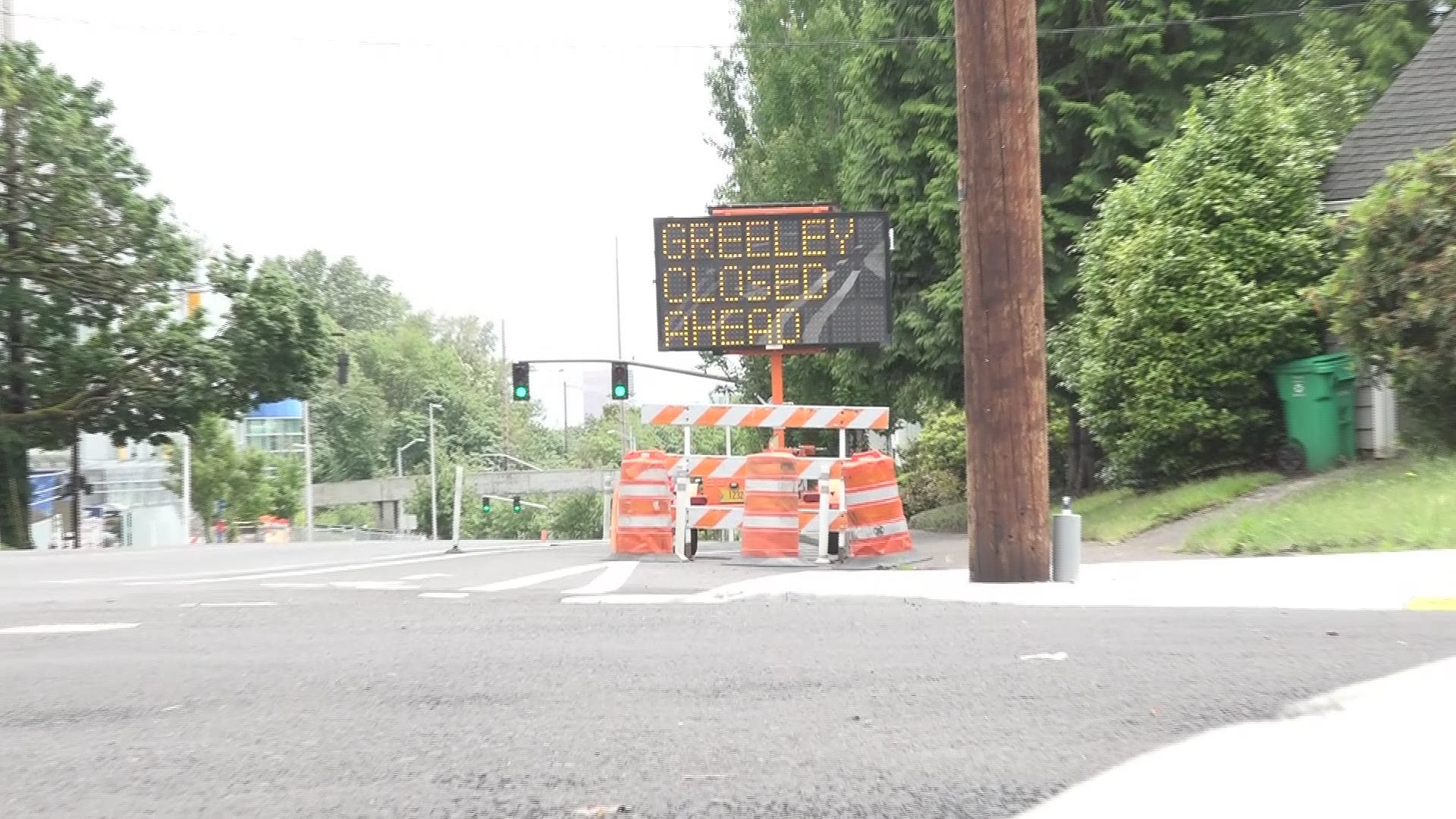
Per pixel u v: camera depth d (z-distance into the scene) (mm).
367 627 7680
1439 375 13062
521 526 96125
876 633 6992
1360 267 13375
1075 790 4043
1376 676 5527
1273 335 15453
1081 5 21016
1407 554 9961
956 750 4508
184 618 8289
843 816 3816
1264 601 8242
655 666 6129
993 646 6477
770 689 5531
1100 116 20672
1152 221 16500
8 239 35438
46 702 5523
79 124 35031
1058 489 25797
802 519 14727
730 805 3930
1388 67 23031
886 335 18766
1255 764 4293
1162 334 15953
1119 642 6516
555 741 4738
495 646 6820
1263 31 21422
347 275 132125
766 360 34938
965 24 9336
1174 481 17406
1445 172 12836
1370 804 3912
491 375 127062
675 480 15250
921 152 22141
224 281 39125
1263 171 16016
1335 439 15430
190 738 4871
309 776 4324
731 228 18984
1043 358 9453
